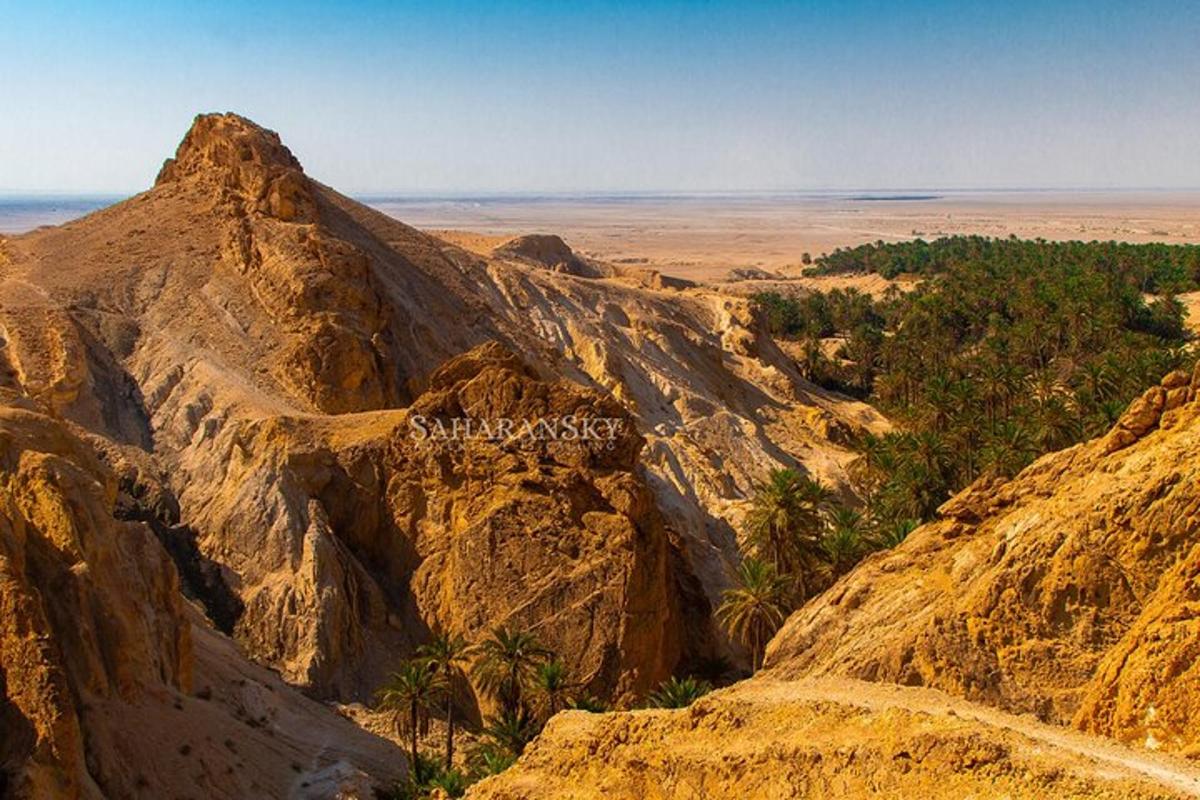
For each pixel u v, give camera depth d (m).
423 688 47.09
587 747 25.66
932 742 20.64
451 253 116.12
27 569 37.62
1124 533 30.02
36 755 31.44
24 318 77.56
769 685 27.91
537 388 59.66
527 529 55.66
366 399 81.56
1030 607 30.83
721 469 90.62
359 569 60.75
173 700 40.34
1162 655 23.89
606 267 177.75
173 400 76.06
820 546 56.78
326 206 104.94
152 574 43.84
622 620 53.16
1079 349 123.44
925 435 71.75
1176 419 33.28
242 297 86.62
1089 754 20.81
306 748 46.69
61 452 46.03
